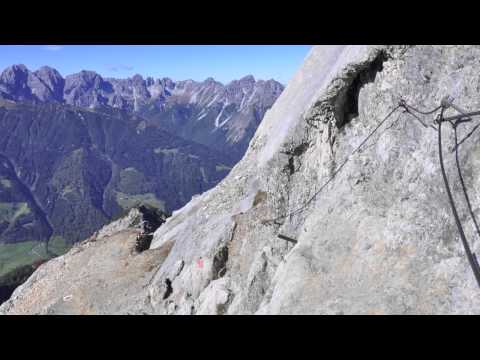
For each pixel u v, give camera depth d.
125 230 47.31
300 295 17.14
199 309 26.03
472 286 13.88
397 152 18.92
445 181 15.84
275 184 27.08
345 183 20.73
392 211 17.75
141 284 35.38
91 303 34.66
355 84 22.19
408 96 19.16
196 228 35.97
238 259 27.67
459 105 16.84
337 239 18.66
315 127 24.72
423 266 15.52
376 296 15.62
